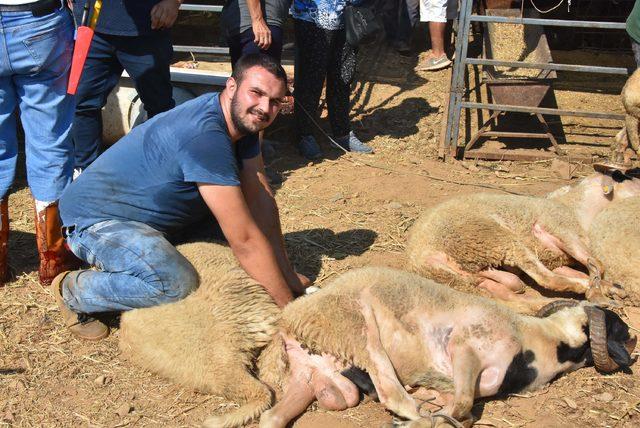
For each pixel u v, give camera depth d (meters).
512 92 7.17
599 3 10.18
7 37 4.43
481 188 6.57
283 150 7.50
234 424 3.61
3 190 4.81
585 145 7.54
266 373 3.94
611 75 9.63
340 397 3.76
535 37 8.85
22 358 4.24
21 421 3.78
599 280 4.71
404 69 9.91
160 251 4.04
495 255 4.86
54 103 4.70
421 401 3.85
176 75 7.16
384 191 6.48
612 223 4.81
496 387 3.82
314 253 5.40
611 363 3.99
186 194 4.19
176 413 3.80
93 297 4.23
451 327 3.81
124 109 6.91
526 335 3.91
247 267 4.09
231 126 4.02
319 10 6.88
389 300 3.81
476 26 11.04
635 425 3.75
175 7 5.54
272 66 3.90
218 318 3.92
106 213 4.27
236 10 6.45
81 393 3.98
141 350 4.04
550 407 3.87
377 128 8.12
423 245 4.91
